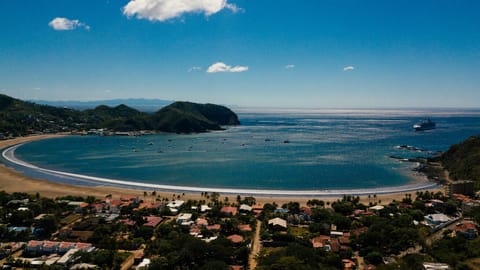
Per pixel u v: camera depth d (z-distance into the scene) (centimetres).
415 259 8881
